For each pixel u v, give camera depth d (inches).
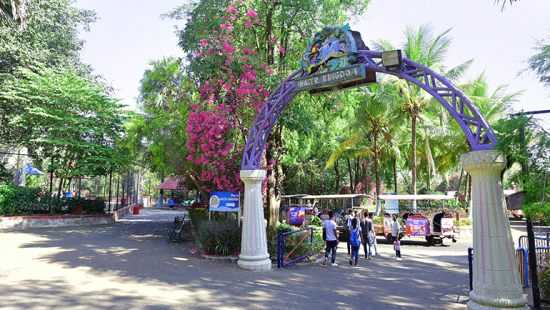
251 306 235.9
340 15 541.0
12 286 260.2
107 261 366.9
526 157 227.5
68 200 759.7
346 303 250.2
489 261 222.2
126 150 691.4
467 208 1055.0
